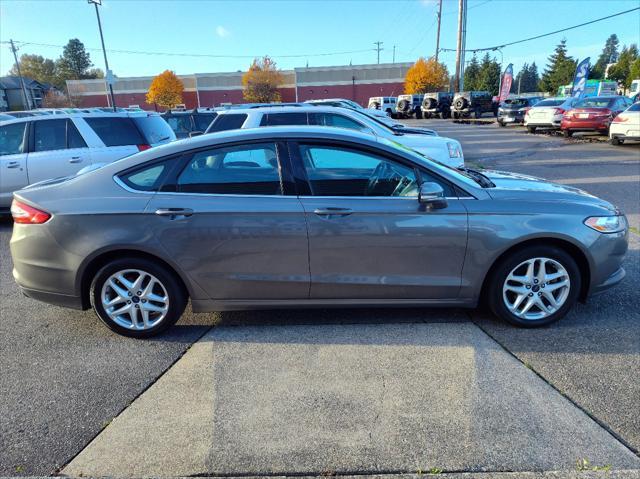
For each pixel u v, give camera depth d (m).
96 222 3.45
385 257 3.50
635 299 4.18
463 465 2.30
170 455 2.41
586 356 3.26
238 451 2.43
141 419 2.70
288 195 3.47
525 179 4.21
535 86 138.00
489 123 31.94
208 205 3.44
